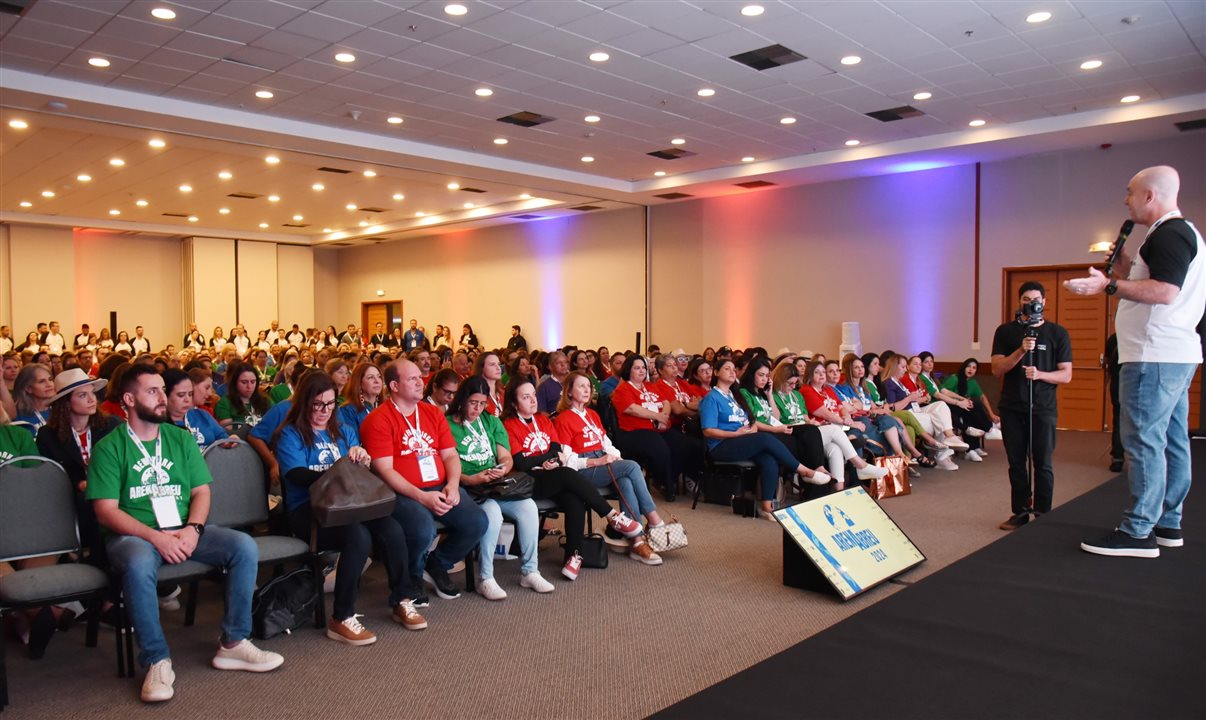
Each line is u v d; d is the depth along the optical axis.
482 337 19.34
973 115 9.70
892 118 9.83
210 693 2.86
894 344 12.48
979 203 11.64
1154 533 3.23
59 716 2.69
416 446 3.88
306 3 6.23
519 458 4.44
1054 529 3.63
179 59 7.50
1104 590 2.77
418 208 16.81
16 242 17.59
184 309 20.47
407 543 3.69
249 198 15.23
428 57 7.51
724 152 11.63
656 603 3.85
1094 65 7.82
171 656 3.22
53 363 8.18
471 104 9.09
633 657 3.17
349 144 10.24
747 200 14.17
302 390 3.70
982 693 2.03
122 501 3.07
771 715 1.96
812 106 9.26
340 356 7.45
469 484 4.15
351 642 3.33
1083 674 2.11
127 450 3.08
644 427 6.29
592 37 7.02
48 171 12.48
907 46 7.27
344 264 23.19
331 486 3.30
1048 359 4.95
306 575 3.51
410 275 21.25
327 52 7.35
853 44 7.22
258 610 3.37
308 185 13.87
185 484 3.20
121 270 19.77
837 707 1.99
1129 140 10.25
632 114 9.56
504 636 3.42
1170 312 3.05
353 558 3.35
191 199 15.26
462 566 4.39
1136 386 3.13
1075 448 9.12
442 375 4.57
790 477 6.25
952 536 5.04
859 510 4.36
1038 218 11.14
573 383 4.92
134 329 19.89
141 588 2.83
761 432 5.68
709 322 14.75
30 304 17.73
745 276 14.21
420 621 3.52
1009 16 6.57
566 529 4.30
